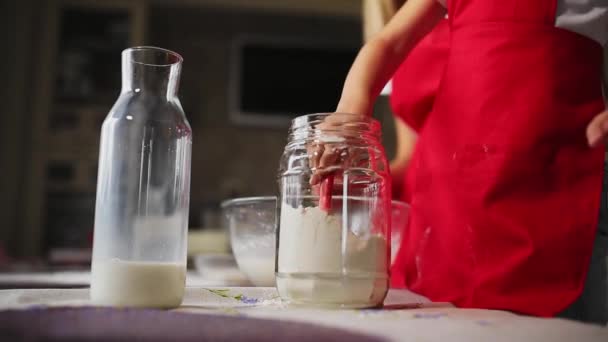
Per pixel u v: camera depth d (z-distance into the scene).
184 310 0.54
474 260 0.66
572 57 0.67
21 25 3.40
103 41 3.52
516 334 0.43
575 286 0.61
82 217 3.42
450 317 0.52
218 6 3.60
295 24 3.88
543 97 0.66
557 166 0.65
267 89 3.79
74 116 3.46
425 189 0.76
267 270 0.86
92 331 0.40
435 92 0.85
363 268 0.58
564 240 0.62
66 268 1.98
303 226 0.58
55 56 3.45
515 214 0.64
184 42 3.79
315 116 0.61
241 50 3.79
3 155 3.33
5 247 3.28
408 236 0.87
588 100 0.67
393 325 0.46
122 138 0.56
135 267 0.54
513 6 0.68
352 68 0.73
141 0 3.55
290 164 0.62
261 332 0.41
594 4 0.67
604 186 0.69
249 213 0.87
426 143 0.76
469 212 0.67
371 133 0.62
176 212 0.57
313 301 0.57
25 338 0.37
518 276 0.63
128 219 0.55
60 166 3.41
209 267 1.17
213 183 3.71
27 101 3.40
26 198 3.34
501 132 0.66
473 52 0.70
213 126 3.76
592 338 0.43
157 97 0.59
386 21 1.01
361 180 0.59
